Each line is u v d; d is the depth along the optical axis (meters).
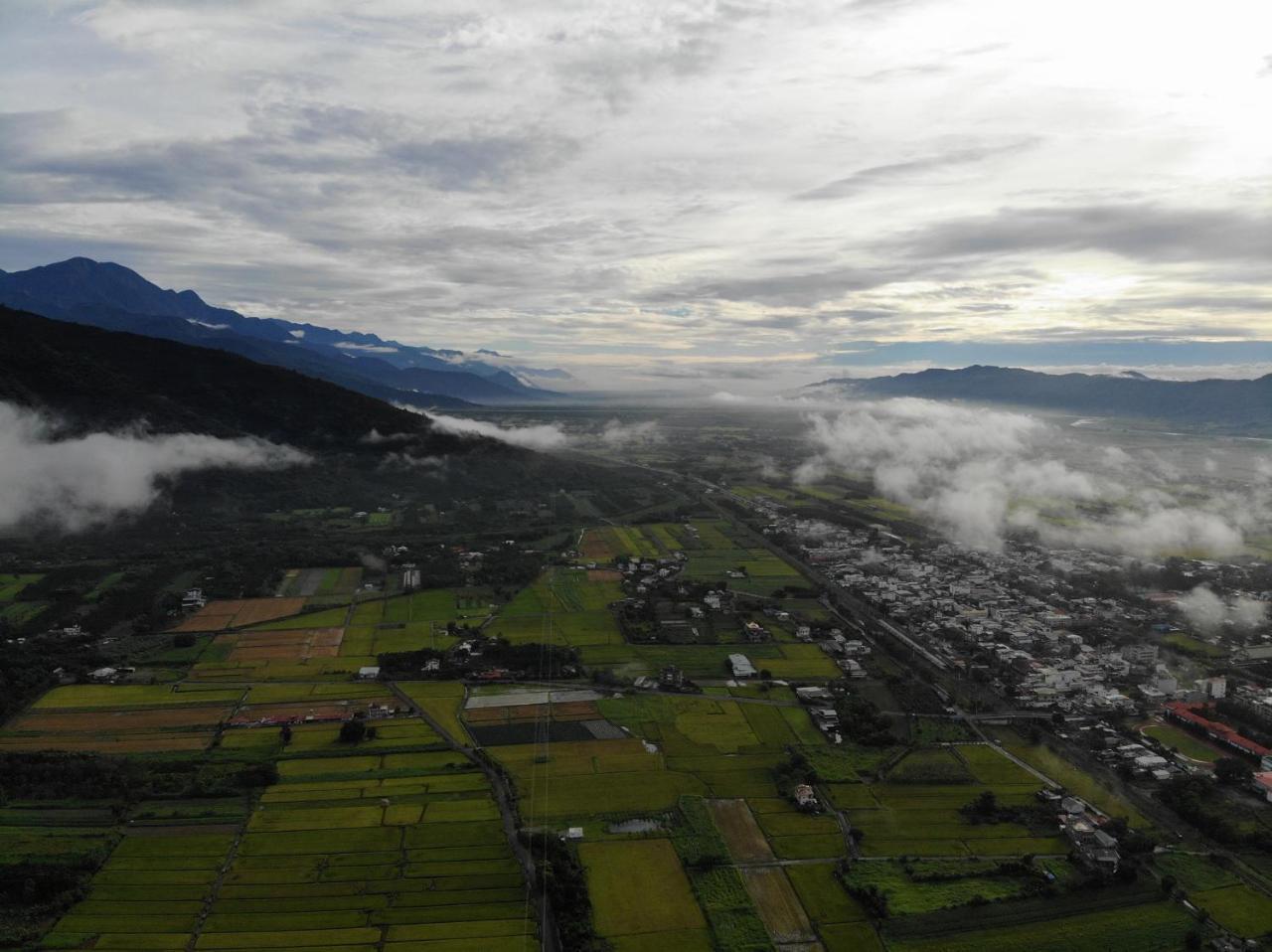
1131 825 129.88
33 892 108.12
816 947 101.38
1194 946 102.50
